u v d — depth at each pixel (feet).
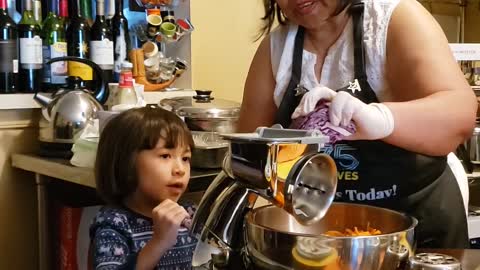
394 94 3.64
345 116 2.69
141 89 6.59
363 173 3.69
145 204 4.16
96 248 4.01
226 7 8.05
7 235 6.66
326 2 3.54
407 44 3.50
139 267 3.69
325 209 2.29
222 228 2.49
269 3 4.16
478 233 6.54
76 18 6.80
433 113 3.05
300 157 2.24
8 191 6.61
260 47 4.21
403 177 3.68
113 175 4.12
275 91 4.02
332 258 2.28
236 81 8.27
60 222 6.39
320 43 3.88
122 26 7.09
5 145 6.53
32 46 6.51
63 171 5.68
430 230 3.78
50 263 6.63
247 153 2.27
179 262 4.07
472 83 7.22
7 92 6.40
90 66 6.39
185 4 7.70
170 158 4.10
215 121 5.60
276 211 2.84
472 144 6.79
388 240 2.33
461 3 10.22
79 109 6.05
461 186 4.13
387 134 2.85
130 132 4.08
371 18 3.68
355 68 3.71
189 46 7.72
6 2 6.50
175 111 5.67
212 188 2.56
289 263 2.33
